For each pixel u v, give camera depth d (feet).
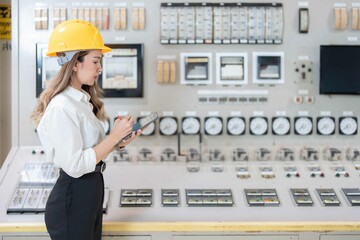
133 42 8.87
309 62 8.96
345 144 9.00
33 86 8.86
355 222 7.01
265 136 8.96
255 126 8.87
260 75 8.90
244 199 7.48
